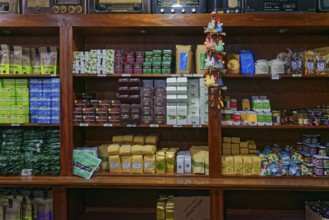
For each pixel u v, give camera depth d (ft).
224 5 9.64
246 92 11.46
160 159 10.09
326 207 10.07
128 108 10.05
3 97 10.15
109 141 11.75
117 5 9.82
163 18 9.67
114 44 11.60
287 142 11.44
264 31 10.48
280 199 11.51
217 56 9.42
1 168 10.02
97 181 9.64
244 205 11.58
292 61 10.05
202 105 9.98
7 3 9.95
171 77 10.09
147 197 11.76
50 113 10.16
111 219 10.96
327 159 9.78
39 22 9.88
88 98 10.69
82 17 9.82
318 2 9.57
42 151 10.32
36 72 10.51
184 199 10.13
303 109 10.91
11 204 10.06
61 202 9.79
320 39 11.22
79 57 10.08
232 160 9.91
